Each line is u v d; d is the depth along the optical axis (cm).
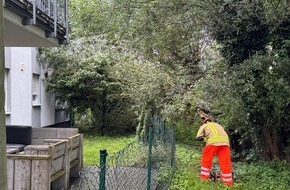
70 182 781
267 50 911
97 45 1859
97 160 1086
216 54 1137
